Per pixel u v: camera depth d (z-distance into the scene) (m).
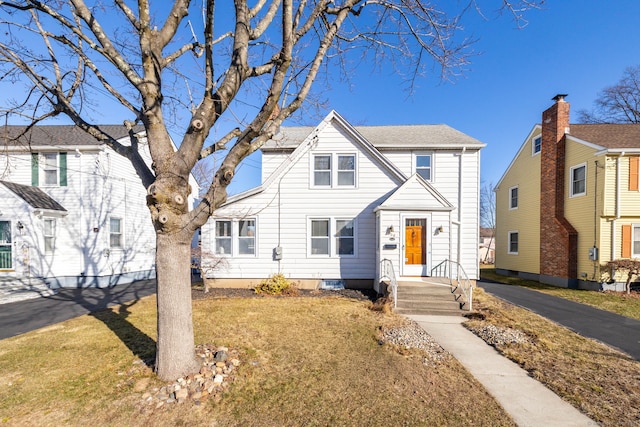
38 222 12.95
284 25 4.35
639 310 9.27
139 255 16.67
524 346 5.90
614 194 12.98
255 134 4.35
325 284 12.20
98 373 4.53
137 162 4.86
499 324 7.33
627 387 4.34
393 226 11.03
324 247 12.35
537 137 16.75
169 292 4.27
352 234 12.29
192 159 4.27
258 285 11.34
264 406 3.75
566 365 5.08
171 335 4.27
